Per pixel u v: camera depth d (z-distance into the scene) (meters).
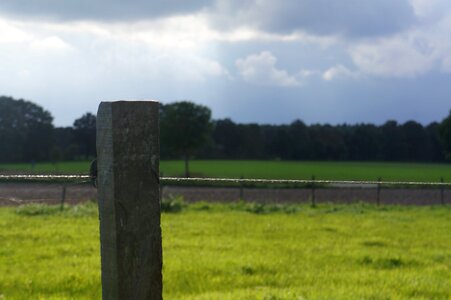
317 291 10.65
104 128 4.71
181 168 90.62
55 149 104.38
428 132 139.25
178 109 77.44
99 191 4.80
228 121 138.38
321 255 15.37
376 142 138.62
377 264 14.34
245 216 25.50
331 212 28.48
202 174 78.50
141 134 4.79
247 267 12.98
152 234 4.89
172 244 16.69
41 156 103.50
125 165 4.73
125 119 4.71
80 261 13.68
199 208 28.44
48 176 5.81
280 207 28.83
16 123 102.44
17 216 22.89
